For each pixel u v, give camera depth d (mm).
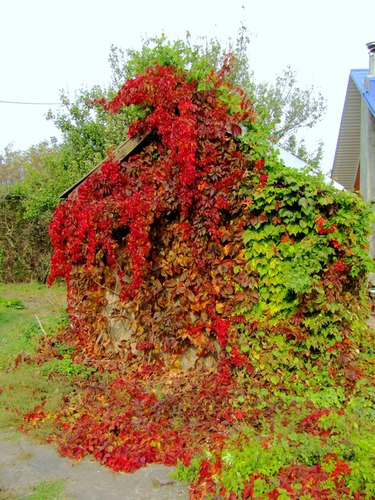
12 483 3654
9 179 27656
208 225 5480
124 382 5398
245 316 5406
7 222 17781
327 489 3164
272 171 5254
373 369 5246
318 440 3643
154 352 5980
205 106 5590
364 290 5953
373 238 9953
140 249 5582
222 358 5391
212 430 4328
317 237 5062
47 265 17719
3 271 17703
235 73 20203
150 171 5848
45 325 8266
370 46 12531
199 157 5496
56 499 3416
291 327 5203
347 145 15141
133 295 5957
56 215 6441
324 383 5008
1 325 9688
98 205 5844
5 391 5293
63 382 5379
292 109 23375
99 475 3775
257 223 5219
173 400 4836
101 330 6367
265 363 5121
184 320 5766
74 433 4371
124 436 4254
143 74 5855
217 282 5551
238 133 5418
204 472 3572
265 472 3328
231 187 5379
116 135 15586
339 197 5043
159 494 3488
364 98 11062
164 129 5578
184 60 5770
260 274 5312
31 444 4336
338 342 5102
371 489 3088
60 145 19562
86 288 6418
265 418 4371
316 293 5078
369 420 4164
